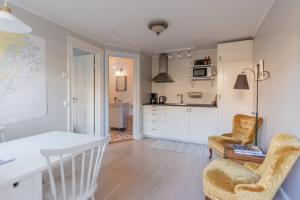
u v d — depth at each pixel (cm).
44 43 252
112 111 544
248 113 339
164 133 445
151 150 362
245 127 278
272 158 132
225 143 260
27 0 210
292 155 123
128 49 426
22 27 128
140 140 439
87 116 394
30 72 233
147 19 263
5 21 118
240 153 194
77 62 402
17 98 218
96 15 250
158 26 270
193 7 226
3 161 123
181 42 381
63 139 177
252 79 336
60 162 117
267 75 239
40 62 246
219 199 140
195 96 461
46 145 158
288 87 170
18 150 146
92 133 387
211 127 395
